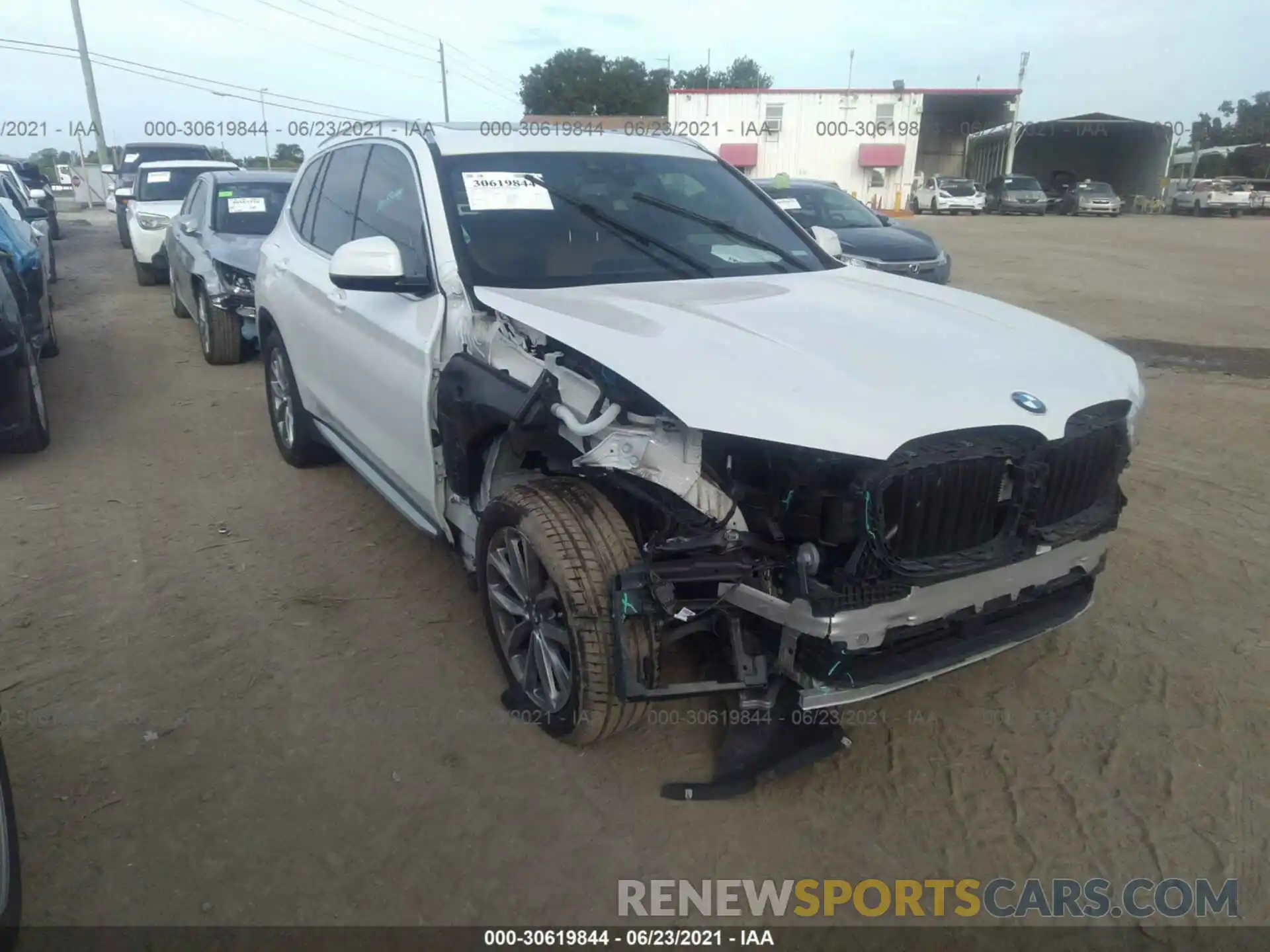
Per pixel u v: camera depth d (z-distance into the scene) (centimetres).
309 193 529
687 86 5975
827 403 259
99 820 286
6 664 364
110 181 2798
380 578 435
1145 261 1819
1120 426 299
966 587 273
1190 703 346
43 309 800
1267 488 552
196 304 887
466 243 358
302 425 538
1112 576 441
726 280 375
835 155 3950
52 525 491
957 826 288
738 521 273
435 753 317
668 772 308
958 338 312
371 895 261
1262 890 265
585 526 286
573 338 289
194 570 442
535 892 263
